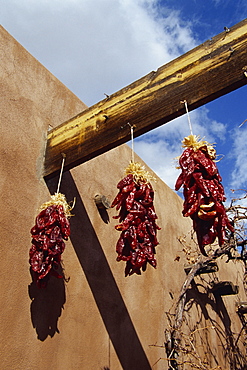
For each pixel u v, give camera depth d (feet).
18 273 8.23
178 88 7.98
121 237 7.01
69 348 9.01
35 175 9.71
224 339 19.12
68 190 10.97
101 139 8.95
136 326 12.26
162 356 13.25
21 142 9.58
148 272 14.43
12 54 10.25
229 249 15.93
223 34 7.75
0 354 7.22
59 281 9.44
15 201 8.80
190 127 7.37
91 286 10.61
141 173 7.93
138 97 8.70
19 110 9.87
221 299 20.79
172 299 15.40
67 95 12.45
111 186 13.61
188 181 6.65
